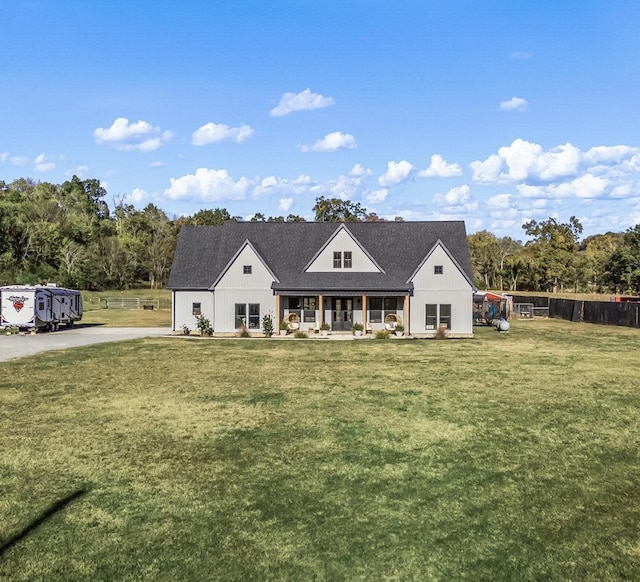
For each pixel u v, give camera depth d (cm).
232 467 1273
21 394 2006
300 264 4362
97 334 4166
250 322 4147
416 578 841
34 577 835
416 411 1777
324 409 1798
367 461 1318
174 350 3203
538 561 889
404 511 1059
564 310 6116
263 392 2052
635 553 915
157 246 11212
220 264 4391
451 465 1296
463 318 4078
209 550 913
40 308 4203
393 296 4125
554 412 1773
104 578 834
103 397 1962
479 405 1861
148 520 1014
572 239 13738
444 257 4088
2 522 1004
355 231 4616
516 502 1103
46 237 9256
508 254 12138
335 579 837
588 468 1285
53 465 1278
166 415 1716
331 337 3972
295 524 1003
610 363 2773
